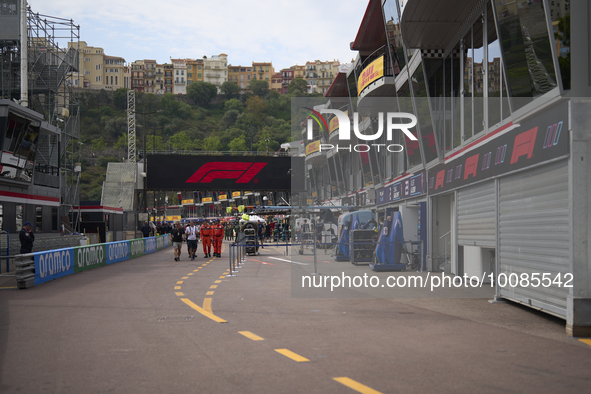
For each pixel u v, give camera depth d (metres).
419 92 17.80
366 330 7.79
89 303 10.84
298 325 8.21
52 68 42.19
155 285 14.19
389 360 5.96
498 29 10.19
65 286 14.13
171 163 55.75
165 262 23.70
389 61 21.06
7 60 39.97
